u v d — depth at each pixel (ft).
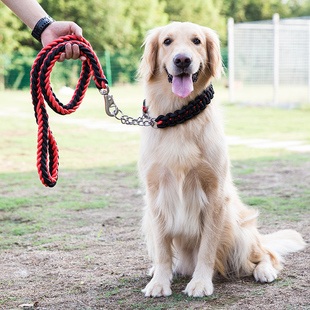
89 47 8.20
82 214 15.51
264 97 65.62
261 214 14.99
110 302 8.91
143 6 100.94
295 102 57.26
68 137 34.17
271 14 135.13
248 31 59.06
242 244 10.34
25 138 33.76
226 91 78.07
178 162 9.39
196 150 9.37
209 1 113.80
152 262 11.21
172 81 9.50
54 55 7.77
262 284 9.65
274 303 8.50
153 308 8.54
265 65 60.80
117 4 94.79
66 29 8.46
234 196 10.84
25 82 86.02
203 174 9.53
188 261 10.61
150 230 10.47
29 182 20.39
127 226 14.15
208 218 9.66
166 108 9.86
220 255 10.16
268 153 26.35
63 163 24.97
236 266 10.39
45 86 7.70
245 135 33.60
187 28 9.93
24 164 24.82
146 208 10.59
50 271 10.62
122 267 10.88
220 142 9.66
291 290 9.13
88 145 30.73
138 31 99.76
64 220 14.82
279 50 59.72
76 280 10.08
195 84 9.85
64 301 8.98
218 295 9.11
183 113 9.30
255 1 131.85
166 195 9.73
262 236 11.88
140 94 71.56
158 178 9.73
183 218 9.76
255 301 8.66
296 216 14.67
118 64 90.48
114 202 17.08
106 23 94.02
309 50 58.39
